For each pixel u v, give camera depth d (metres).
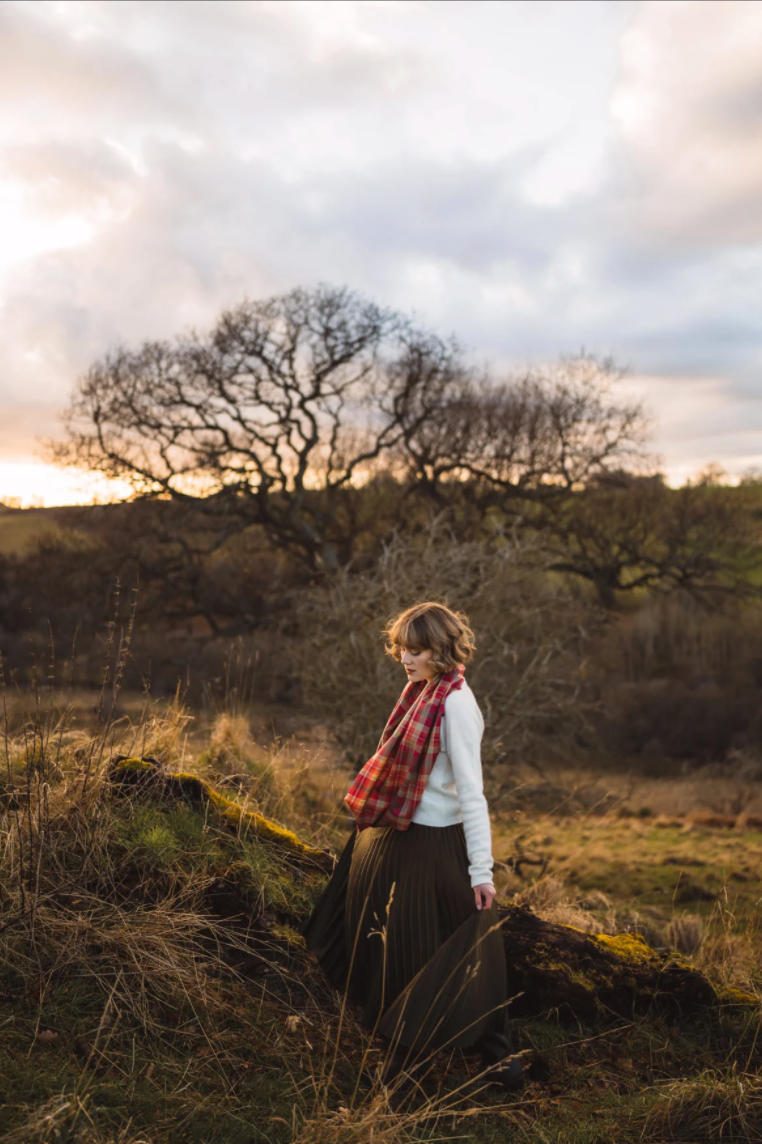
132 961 2.65
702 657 26.47
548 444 22.81
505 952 3.04
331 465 23.45
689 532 25.33
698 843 10.08
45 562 20.83
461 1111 2.33
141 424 20.83
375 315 22.27
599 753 21.09
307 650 10.49
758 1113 2.47
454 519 21.53
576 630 11.73
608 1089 2.66
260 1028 2.65
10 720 3.77
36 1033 2.33
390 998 2.50
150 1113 2.17
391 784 2.60
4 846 2.95
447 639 2.63
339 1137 2.12
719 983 3.48
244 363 21.67
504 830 9.92
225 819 3.47
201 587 22.44
